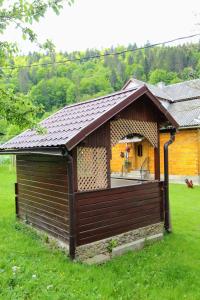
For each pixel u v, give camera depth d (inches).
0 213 368.8
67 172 225.6
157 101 272.7
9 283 159.8
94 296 160.9
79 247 222.1
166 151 302.0
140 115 273.9
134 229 263.6
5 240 253.9
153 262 227.1
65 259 217.8
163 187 297.9
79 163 225.1
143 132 278.2
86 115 246.5
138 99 268.5
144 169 687.7
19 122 162.4
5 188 578.9
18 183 332.2
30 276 172.7
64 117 285.1
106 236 240.1
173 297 173.9
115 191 248.2
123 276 200.1
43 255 222.4
